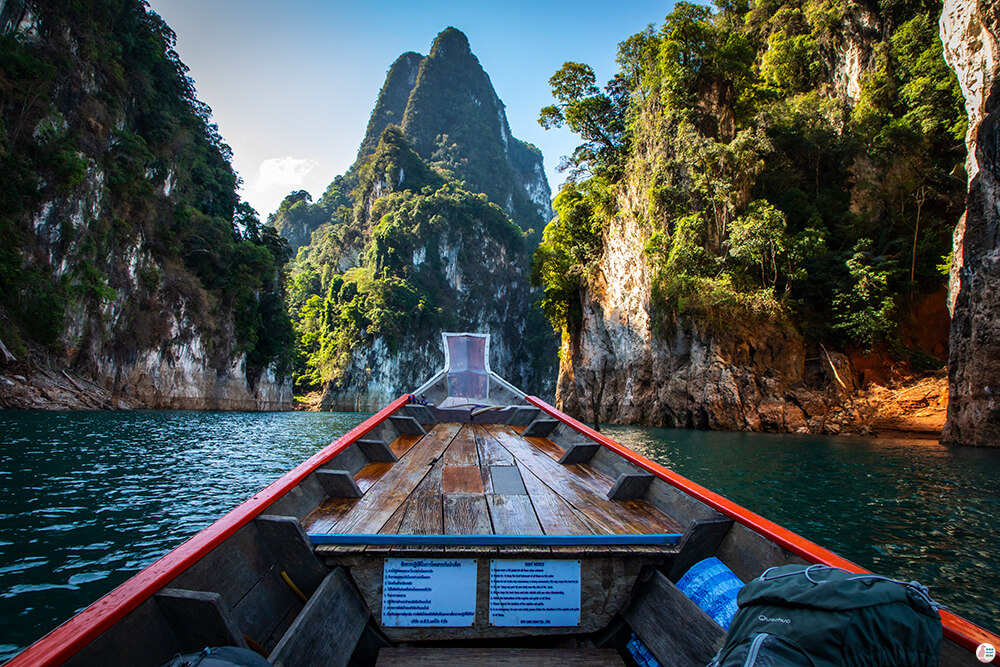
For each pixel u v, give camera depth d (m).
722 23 51.31
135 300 41.66
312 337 104.44
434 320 104.50
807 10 46.34
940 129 32.62
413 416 5.81
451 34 185.38
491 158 169.38
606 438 4.12
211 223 54.59
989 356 18.58
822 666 1.27
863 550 6.10
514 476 3.63
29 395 30.78
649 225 36.66
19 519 6.70
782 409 28.20
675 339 33.84
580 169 48.31
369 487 3.29
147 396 42.50
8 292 31.34
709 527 2.39
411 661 2.03
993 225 18.66
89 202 37.38
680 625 2.01
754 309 28.78
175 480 9.83
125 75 48.69
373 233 112.12
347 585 2.21
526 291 134.50
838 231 31.84
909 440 21.78
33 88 34.69
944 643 1.52
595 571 2.34
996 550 6.07
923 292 29.73
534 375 119.56
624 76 44.34
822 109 38.03
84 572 4.95
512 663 2.05
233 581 2.01
